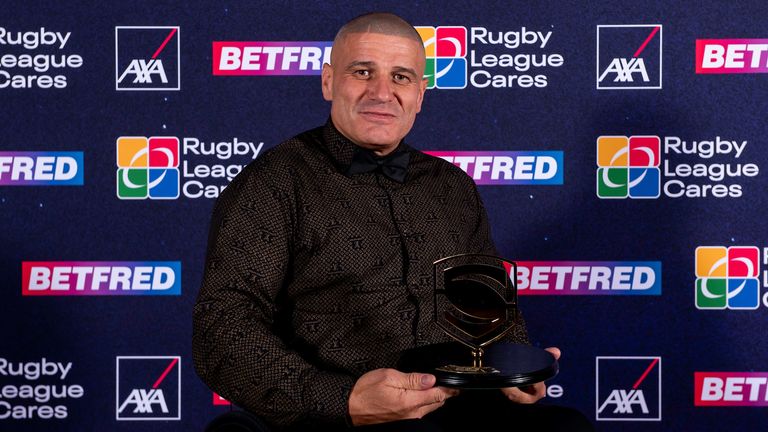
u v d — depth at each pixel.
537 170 2.50
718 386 2.52
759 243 2.49
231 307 1.48
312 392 1.40
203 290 1.51
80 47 2.47
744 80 2.46
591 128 2.49
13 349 2.50
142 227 2.50
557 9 2.47
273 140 2.50
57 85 2.47
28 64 2.46
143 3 2.46
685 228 2.50
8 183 2.48
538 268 2.52
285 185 1.59
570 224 2.51
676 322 2.51
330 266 1.57
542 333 2.53
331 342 1.56
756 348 2.50
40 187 2.48
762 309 2.50
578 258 2.51
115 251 2.50
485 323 1.53
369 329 1.57
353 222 1.60
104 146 2.48
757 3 2.45
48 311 2.50
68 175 2.48
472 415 1.53
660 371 2.52
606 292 2.52
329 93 1.75
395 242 1.62
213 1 2.47
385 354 1.57
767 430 2.52
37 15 2.46
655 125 2.48
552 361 1.47
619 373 2.53
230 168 2.50
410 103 1.66
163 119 2.49
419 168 1.76
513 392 1.57
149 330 2.52
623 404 2.53
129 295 2.51
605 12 2.47
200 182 2.50
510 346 1.60
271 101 2.49
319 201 1.60
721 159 2.48
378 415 1.38
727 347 2.51
